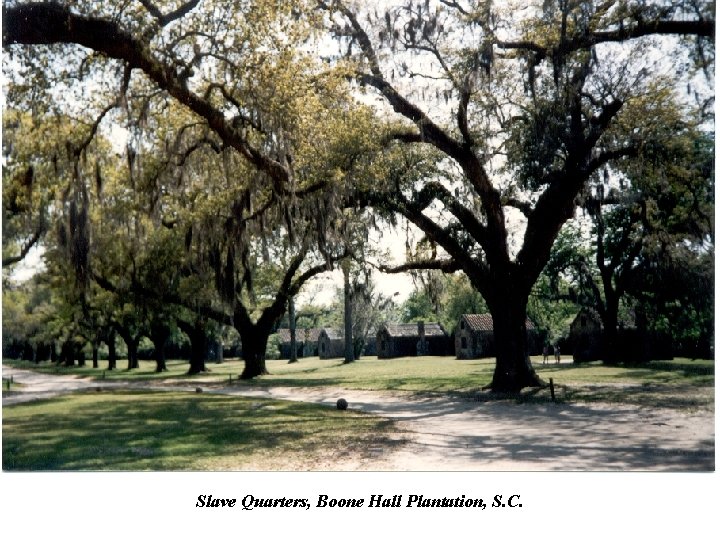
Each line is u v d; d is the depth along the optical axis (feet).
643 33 70.85
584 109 84.43
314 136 72.84
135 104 74.18
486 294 94.73
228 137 65.36
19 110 71.97
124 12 59.00
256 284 152.35
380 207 89.76
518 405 72.64
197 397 93.04
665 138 80.74
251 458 42.29
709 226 100.78
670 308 138.62
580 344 179.42
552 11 76.18
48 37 55.62
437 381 112.06
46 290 130.21
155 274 123.75
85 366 219.20
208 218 96.89
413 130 89.51
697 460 39.47
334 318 348.79
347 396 90.68
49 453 44.32
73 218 73.72
